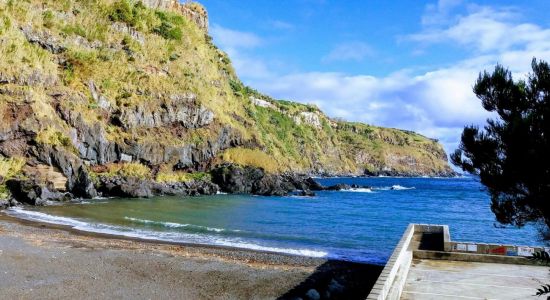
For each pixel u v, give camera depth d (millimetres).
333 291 17812
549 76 7090
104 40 80438
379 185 126312
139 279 18938
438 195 88438
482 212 56844
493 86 7684
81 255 22625
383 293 9688
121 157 67812
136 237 29641
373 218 46375
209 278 19672
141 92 76625
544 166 6758
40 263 20438
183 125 80562
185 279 19359
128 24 88000
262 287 18594
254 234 33344
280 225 38906
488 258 15336
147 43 89125
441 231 19656
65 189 54844
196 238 30422
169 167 75625
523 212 7754
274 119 154250
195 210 47812
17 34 62406
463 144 8156
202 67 99062
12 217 36781
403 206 63500
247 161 88500
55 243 25438
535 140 6758
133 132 71125
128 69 78938
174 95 79812
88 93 67688
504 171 7398
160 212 44438
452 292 12008
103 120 68312
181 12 114750
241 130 94625
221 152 87125
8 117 52562
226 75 115688
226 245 28188
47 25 70875
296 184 86562
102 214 40938
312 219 43781
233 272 20828
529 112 7125
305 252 26672
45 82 60719
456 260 15602
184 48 98438
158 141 74625
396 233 36031
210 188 73312
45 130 55938
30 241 25500
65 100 62125
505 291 12094
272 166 92000
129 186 60219
